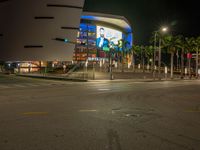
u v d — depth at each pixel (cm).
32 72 7744
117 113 1209
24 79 4772
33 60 9256
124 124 969
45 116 1112
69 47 9331
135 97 1931
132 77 5847
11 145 694
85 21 13038
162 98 1892
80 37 12525
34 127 903
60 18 8662
